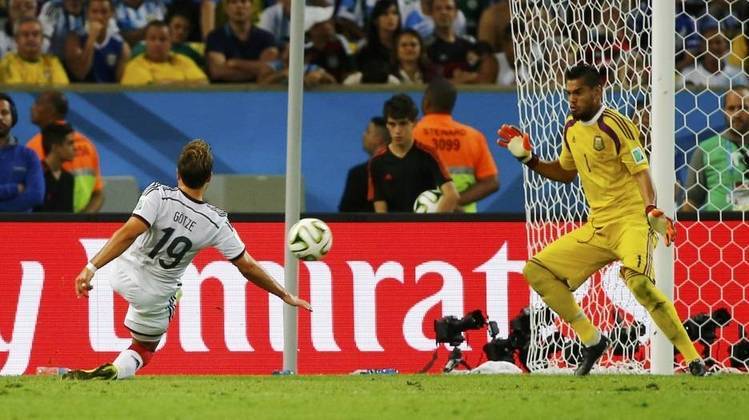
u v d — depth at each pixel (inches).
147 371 1451.8
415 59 2188.7
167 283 1104.2
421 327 1471.5
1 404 863.1
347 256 1476.4
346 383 1080.2
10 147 1888.5
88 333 1464.1
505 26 2219.5
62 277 1470.2
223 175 2031.3
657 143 1291.8
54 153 1963.6
